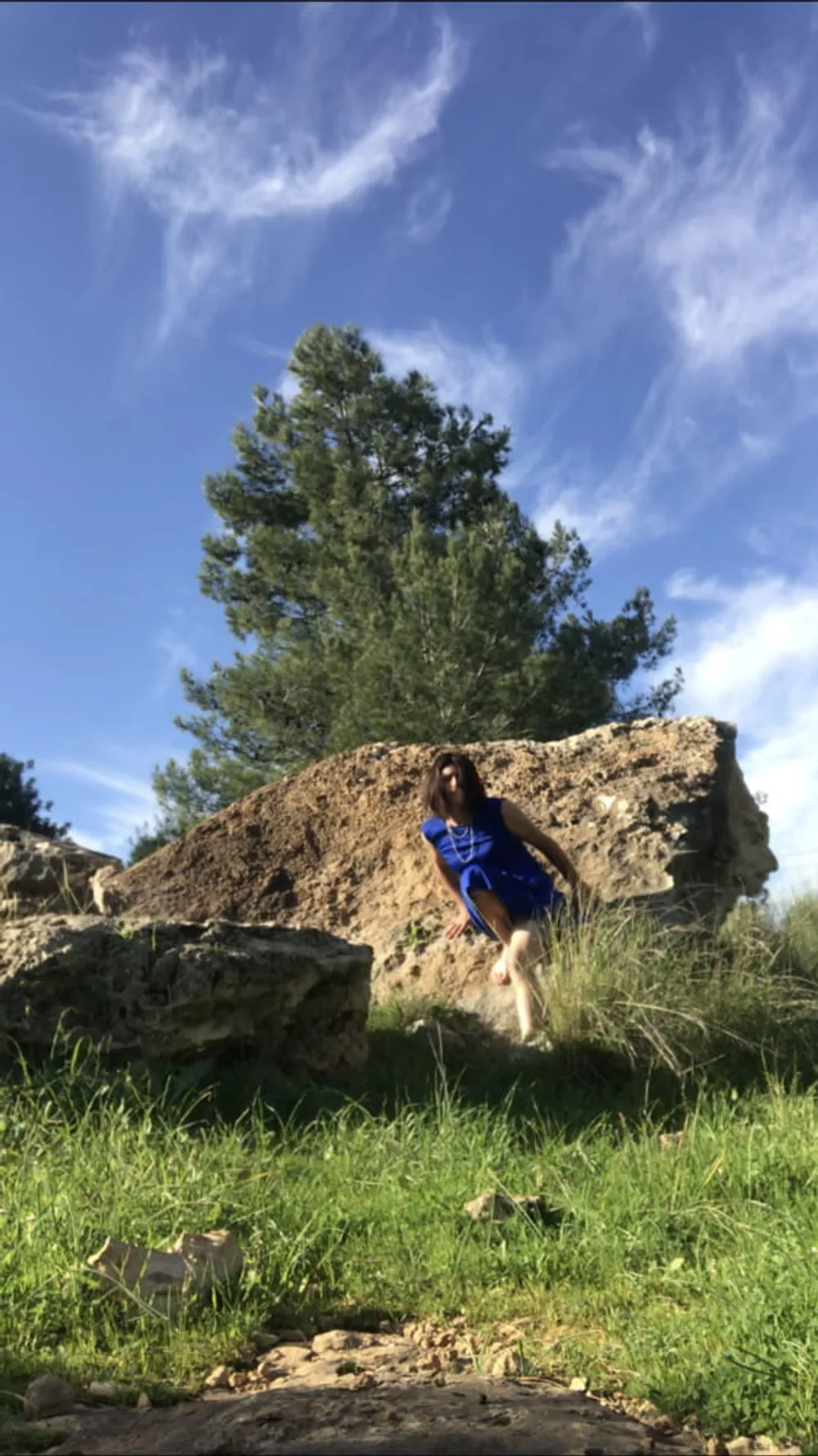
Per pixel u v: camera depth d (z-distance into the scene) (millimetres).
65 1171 3979
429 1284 3473
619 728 9125
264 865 8750
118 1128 4484
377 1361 2855
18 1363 2809
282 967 5715
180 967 5434
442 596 21844
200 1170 4051
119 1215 3533
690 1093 5781
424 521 27281
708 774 8352
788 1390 2568
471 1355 2947
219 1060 5617
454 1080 5965
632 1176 4289
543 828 8133
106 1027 5250
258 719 24578
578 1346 2988
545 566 25188
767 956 7062
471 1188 4188
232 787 24531
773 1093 5488
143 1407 2615
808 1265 3180
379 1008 7102
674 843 7754
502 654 21891
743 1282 3205
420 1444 2240
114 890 8367
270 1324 3174
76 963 5227
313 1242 3604
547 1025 6398
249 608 27406
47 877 7887
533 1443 2260
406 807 8859
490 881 6824
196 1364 2859
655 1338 2922
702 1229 3750
